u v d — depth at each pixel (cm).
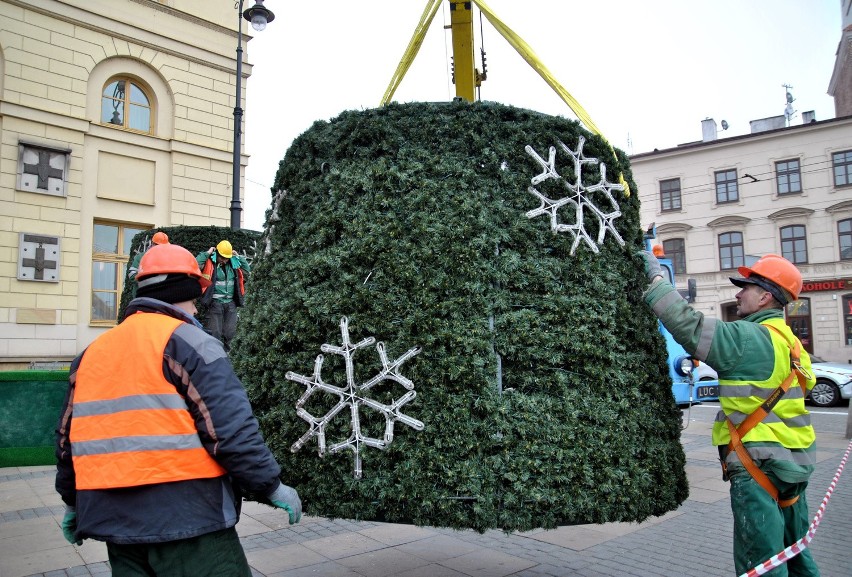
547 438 282
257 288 351
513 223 300
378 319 289
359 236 302
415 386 283
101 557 424
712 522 528
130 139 1547
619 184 332
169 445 203
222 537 214
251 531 499
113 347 214
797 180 3047
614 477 286
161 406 206
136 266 922
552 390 290
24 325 1362
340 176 317
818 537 484
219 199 1702
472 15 436
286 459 302
